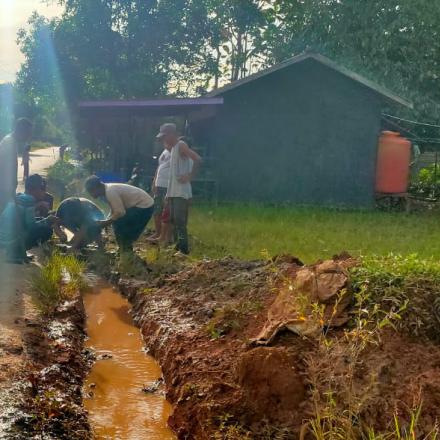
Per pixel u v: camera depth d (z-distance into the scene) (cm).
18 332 464
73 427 346
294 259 573
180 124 1644
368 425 316
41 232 772
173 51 2406
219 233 966
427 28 2031
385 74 2008
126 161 1511
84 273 733
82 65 2394
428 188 1691
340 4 2127
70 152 2508
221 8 2462
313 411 326
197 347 441
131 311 599
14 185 722
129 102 1412
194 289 575
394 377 344
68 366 427
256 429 332
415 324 379
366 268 422
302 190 1495
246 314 464
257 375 349
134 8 2331
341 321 387
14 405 345
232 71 2662
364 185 1501
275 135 1480
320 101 1479
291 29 2281
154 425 372
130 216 753
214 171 1475
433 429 295
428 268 423
